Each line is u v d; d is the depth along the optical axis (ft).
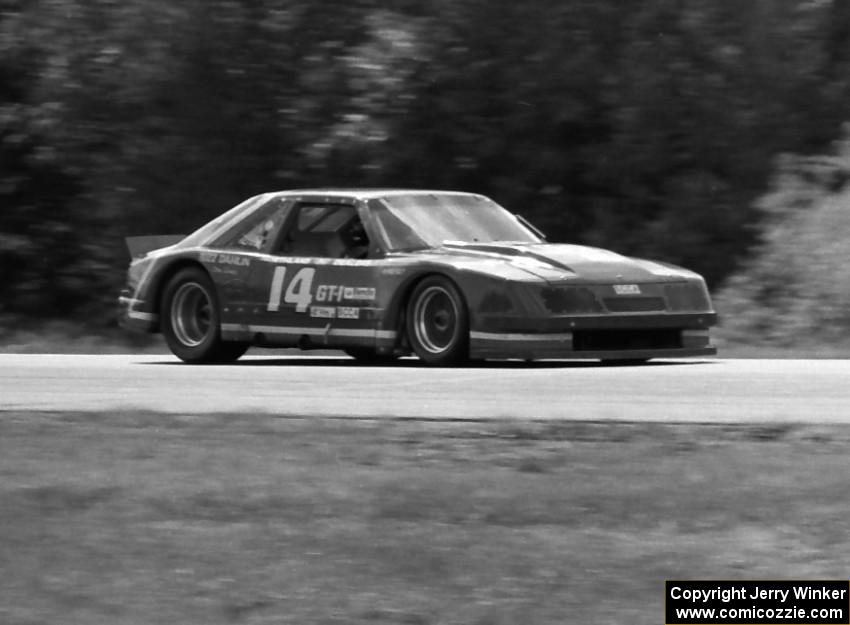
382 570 55.77
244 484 69.92
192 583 54.95
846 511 61.46
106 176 198.70
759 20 185.88
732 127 184.34
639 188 188.96
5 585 55.26
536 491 66.59
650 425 82.38
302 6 193.16
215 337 132.36
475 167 189.06
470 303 117.19
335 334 125.18
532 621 50.37
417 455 76.54
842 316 157.07
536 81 186.29
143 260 138.31
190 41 192.85
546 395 96.89
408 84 187.21
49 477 72.33
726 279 176.24
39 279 211.00
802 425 80.23
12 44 200.03
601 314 116.88
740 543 58.03
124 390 105.70
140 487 69.67
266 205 133.08
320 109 190.60
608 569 55.26
